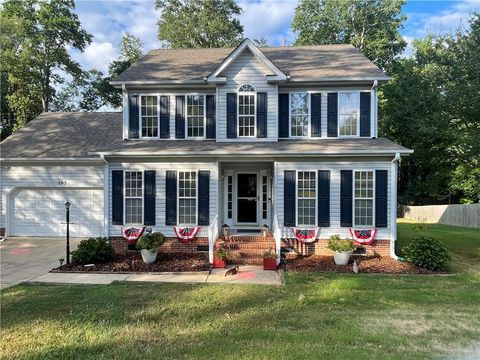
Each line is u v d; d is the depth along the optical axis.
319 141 13.16
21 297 7.46
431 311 6.67
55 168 16.06
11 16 28.91
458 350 4.98
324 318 6.26
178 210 12.61
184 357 4.78
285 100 13.58
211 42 35.50
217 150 12.09
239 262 11.09
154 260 10.98
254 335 5.50
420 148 20.72
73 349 5.05
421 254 10.42
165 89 13.97
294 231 11.99
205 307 6.87
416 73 20.97
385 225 11.86
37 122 19.14
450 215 25.92
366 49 33.31
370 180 11.97
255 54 13.09
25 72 29.94
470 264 11.23
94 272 9.83
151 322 6.07
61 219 16.22
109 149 12.79
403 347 5.08
